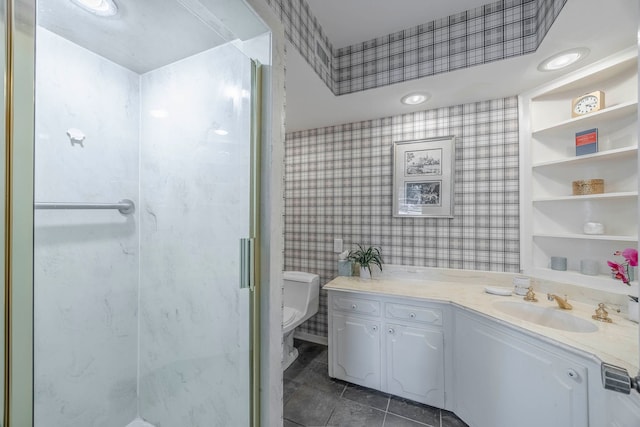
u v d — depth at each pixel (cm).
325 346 250
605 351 102
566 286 157
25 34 63
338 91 181
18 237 63
